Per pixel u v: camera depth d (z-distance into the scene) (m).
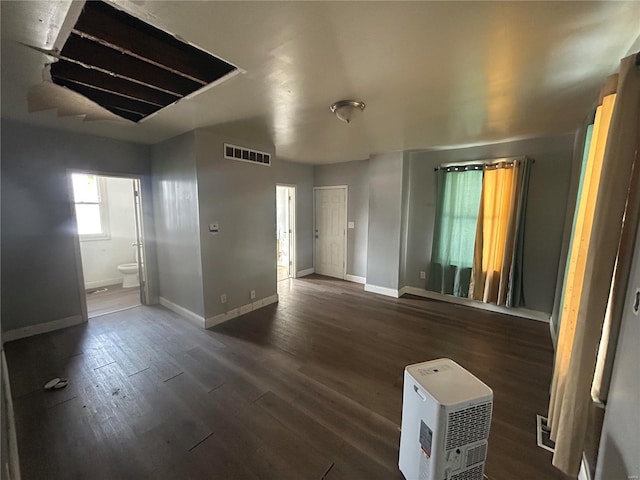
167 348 3.07
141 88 2.26
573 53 1.62
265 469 1.69
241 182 3.86
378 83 2.03
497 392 2.39
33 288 3.31
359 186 5.70
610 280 1.33
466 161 4.25
